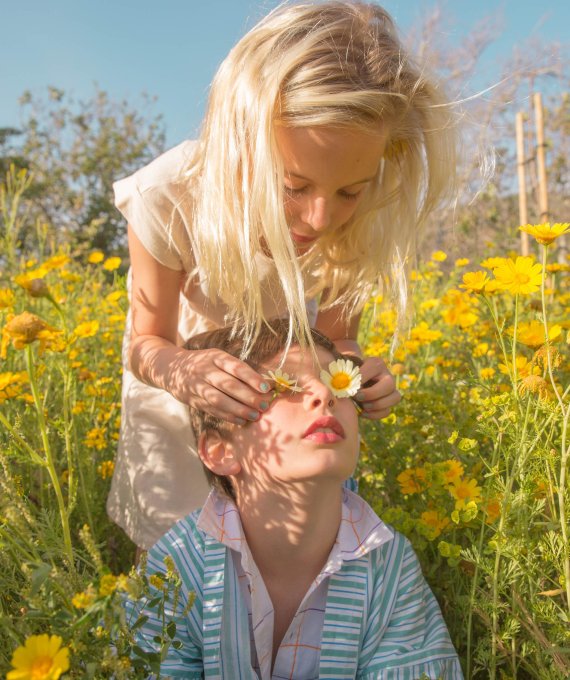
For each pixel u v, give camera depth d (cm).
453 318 276
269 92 160
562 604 150
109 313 373
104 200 1686
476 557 148
